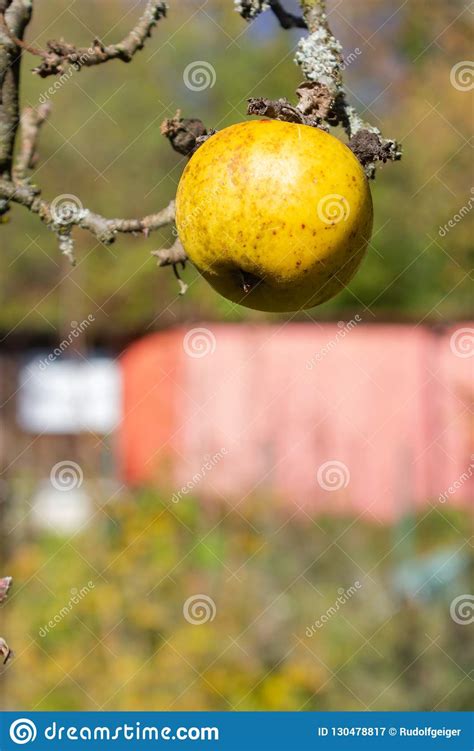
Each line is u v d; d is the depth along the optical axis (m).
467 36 12.43
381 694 5.11
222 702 4.95
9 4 2.06
